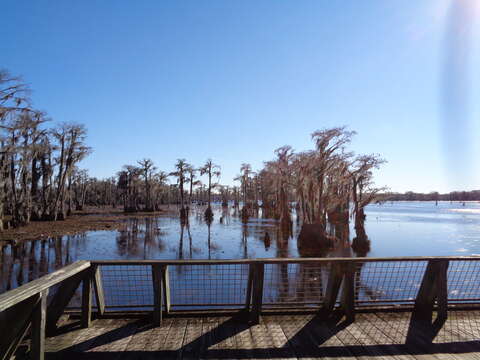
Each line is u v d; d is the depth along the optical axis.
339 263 5.08
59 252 23.05
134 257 21.50
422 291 5.23
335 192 31.36
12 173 39.19
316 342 4.25
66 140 51.00
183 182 71.12
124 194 85.25
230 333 4.51
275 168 39.50
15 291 2.94
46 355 3.84
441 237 35.78
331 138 29.17
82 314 4.70
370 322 4.92
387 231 42.59
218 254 23.28
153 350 4.00
